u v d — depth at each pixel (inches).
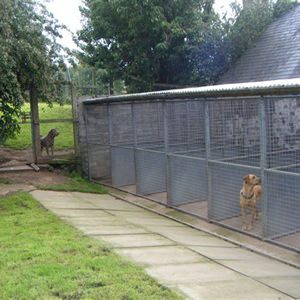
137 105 468.4
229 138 370.9
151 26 603.8
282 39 591.8
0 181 464.1
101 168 524.4
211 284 182.2
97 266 195.3
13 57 455.2
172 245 253.8
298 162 323.9
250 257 256.5
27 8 490.6
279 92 261.9
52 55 516.1
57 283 174.2
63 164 545.0
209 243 283.1
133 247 237.9
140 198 441.1
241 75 586.9
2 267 196.4
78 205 382.6
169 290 169.3
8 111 500.1
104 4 641.0
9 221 300.2
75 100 551.2
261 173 293.9
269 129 303.9
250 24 625.6
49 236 255.0
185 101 391.9
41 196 407.5
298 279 209.0
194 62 644.1
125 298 160.7
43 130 717.9
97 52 687.1
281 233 293.0
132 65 654.5
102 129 518.6
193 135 422.3
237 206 352.2
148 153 443.8
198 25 616.7
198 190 407.2
